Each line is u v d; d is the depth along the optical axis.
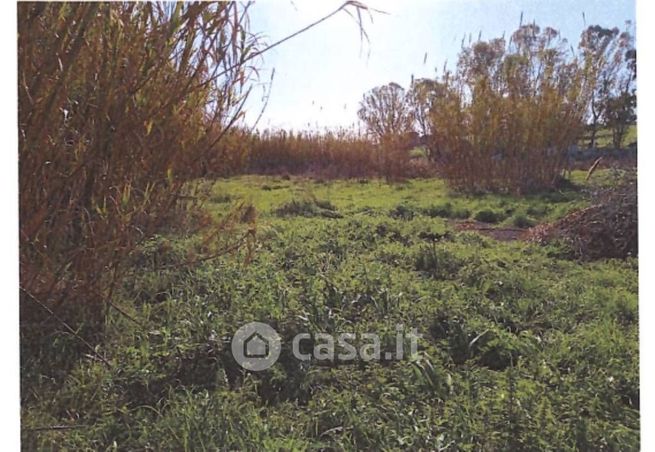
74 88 3.52
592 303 3.80
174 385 3.40
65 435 3.25
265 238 3.93
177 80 3.58
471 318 3.68
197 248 3.88
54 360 3.62
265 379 3.45
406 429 2.99
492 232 4.02
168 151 3.69
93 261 3.68
